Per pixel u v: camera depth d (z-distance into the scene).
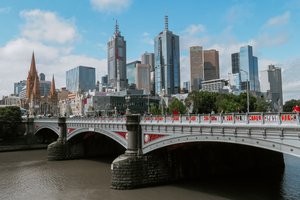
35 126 118.81
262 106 120.88
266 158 65.12
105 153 92.94
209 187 49.62
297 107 31.05
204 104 122.62
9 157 93.25
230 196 44.47
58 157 85.56
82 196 47.44
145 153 52.88
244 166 61.59
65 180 59.00
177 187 50.25
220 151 58.72
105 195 47.47
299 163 71.31
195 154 56.34
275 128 31.50
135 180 51.09
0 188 54.16
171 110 125.56
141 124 53.44
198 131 42.09
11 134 121.75
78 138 87.56
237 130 36.25
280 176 57.12
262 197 43.78
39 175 64.56
